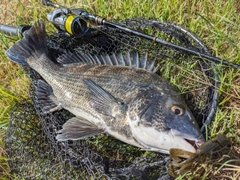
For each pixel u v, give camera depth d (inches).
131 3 25.3
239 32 22.9
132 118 17.9
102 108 18.7
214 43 23.0
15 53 22.5
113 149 20.5
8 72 25.2
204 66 21.3
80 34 22.3
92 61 21.1
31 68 22.9
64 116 21.4
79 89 20.0
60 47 23.2
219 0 24.0
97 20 22.2
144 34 21.9
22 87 24.1
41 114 20.8
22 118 21.7
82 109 19.7
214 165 18.8
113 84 19.2
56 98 21.0
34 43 22.2
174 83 21.5
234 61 22.1
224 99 20.7
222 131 19.8
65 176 19.2
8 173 21.1
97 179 18.6
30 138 21.1
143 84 18.6
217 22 23.8
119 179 18.3
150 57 22.5
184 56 22.1
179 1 24.8
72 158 19.4
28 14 27.4
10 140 21.0
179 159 16.6
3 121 22.7
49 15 22.6
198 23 23.8
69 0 27.2
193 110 20.3
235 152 19.5
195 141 16.9
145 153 19.7
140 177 18.4
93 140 20.7
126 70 19.6
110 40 23.2
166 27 22.6
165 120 17.3
